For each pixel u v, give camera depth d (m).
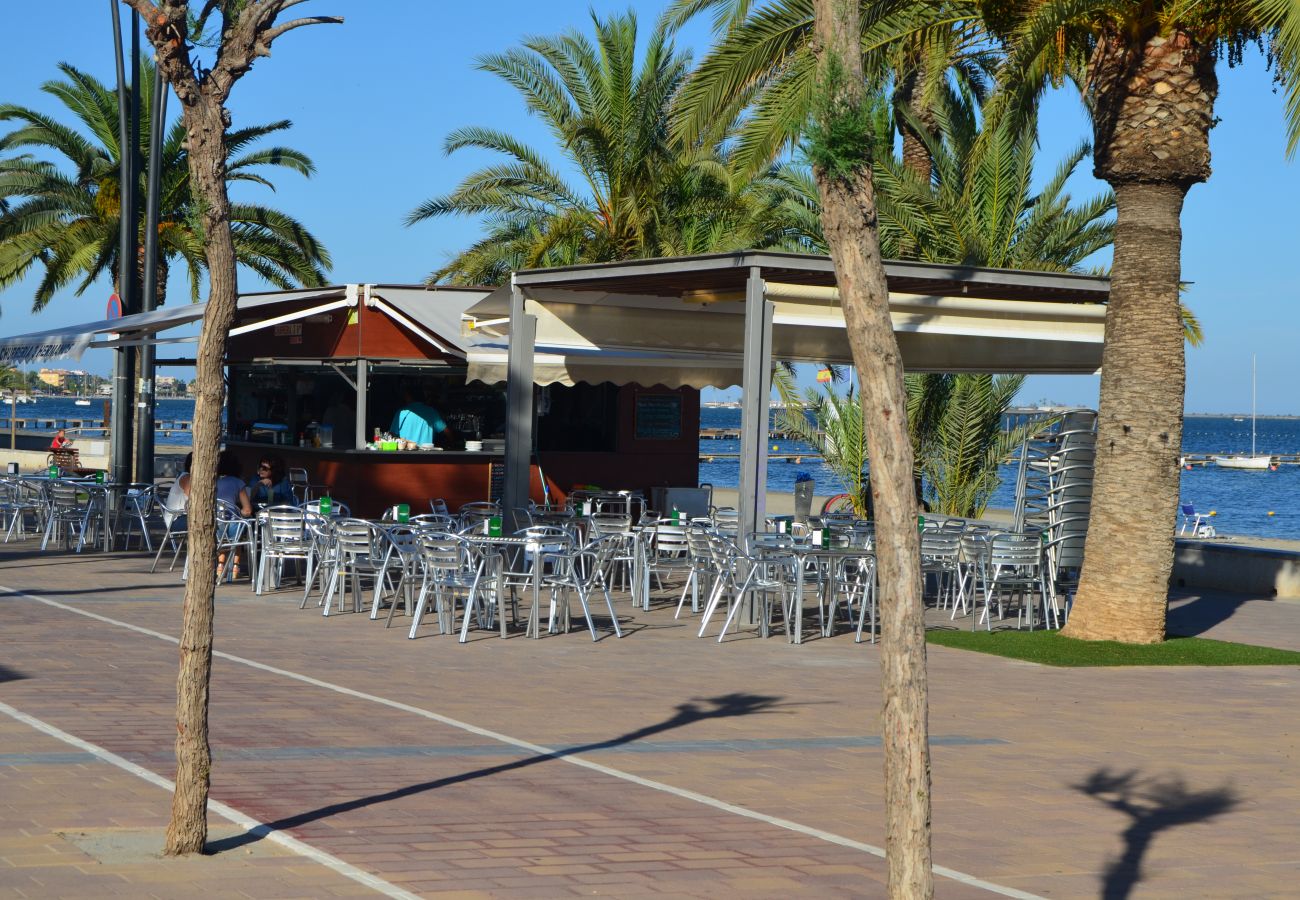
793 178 25.36
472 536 14.08
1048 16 13.59
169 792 7.07
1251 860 6.96
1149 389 14.27
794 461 87.12
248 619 13.87
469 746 8.65
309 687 10.36
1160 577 14.42
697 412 24.83
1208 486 85.56
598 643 13.49
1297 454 140.12
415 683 10.77
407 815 6.96
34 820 6.49
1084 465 16.06
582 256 30.12
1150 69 13.91
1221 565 21.03
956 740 9.62
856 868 6.39
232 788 7.35
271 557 16.45
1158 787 8.46
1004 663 13.31
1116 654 13.80
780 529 15.58
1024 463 16.81
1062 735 9.96
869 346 4.42
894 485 4.37
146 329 19.70
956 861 6.69
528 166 30.94
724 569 14.77
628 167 29.25
